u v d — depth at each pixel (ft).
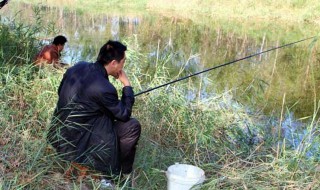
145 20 50.37
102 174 10.38
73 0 60.64
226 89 21.25
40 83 14.66
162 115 14.44
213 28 48.60
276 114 18.70
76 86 10.27
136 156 11.89
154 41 35.88
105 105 10.16
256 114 17.38
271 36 45.42
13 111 12.15
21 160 10.13
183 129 14.32
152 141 13.19
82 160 10.21
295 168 11.80
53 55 18.43
